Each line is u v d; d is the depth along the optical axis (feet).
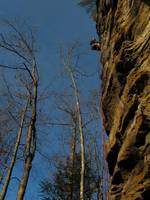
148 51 48.67
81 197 59.98
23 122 57.31
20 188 46.50
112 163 52.85
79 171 79.77
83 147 65.67
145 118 44.60
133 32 53.16
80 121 69.31
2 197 48.85
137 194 42.70
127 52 52.08
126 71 52.42
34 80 57.11
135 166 44.96
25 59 58.49
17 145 54.29
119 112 52.11
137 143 44.93
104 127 58.90
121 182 46.83
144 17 51.34
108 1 63.26
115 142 51.49
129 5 55.67
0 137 58.90
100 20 67.87
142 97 46.88
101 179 76.02
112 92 56.24
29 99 59.11
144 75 47.24
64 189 78.84
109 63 59.06
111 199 46.93
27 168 48.44
